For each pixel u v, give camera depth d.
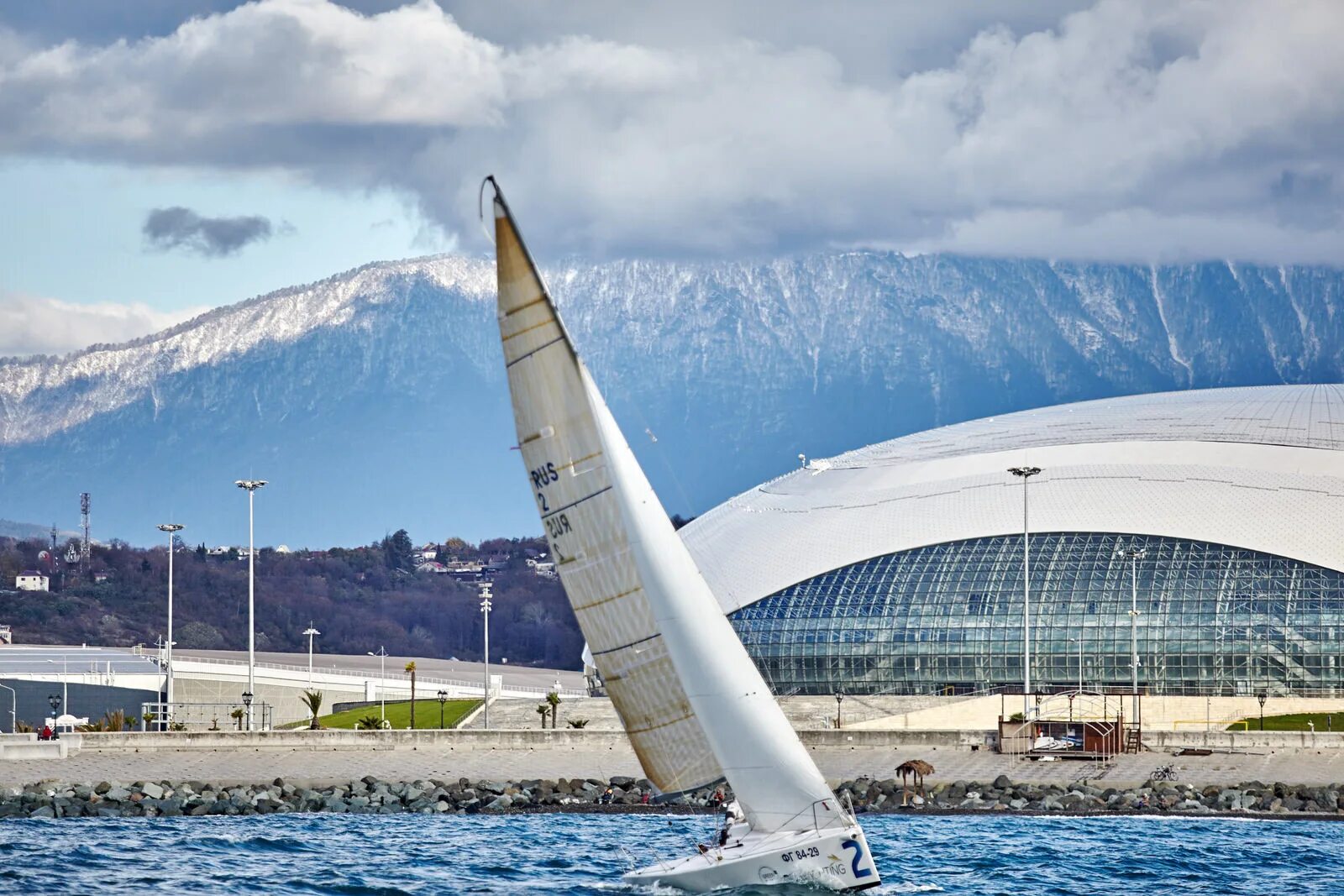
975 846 138.62
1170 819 161.88
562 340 92.69
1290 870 127.06
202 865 123.12
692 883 100.88
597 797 171.12
